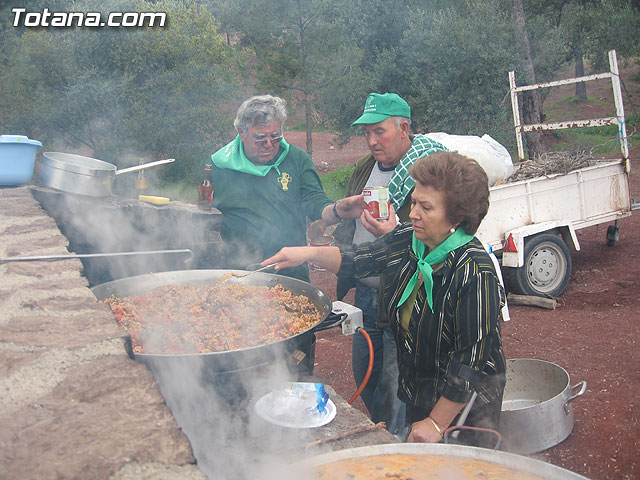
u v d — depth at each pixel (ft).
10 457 3.04
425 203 5.92
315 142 70.13
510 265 18.57
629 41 51.16
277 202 10.41
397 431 9.87
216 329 6.44
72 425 3.33
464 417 6.15
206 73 39.04
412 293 6.58
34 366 3.98
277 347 5.66
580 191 20.61
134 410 3.49
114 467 2.97
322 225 9.80
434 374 6.66
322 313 6.97
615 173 21.74
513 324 17.57
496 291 6.01
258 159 10.21
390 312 6.93
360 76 37.58
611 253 24.50
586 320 17.35
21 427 3.31
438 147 9.29
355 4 38.75
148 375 3.90
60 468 2.95
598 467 9.96
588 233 28.04
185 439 3.22
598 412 11.77
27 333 4.51
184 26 39.86
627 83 78.18
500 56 35.22
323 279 23.40
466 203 5.80
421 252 6.41
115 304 7.05
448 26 35.68
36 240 7.52
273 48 36.58
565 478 3.98
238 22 36.17
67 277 6.05
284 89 37.86
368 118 9.31
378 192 8.50
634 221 29.66
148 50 37.99
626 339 15.57
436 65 36.70
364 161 10.56
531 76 36.81
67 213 11.41
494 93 35.81
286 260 7.41
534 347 15.64
